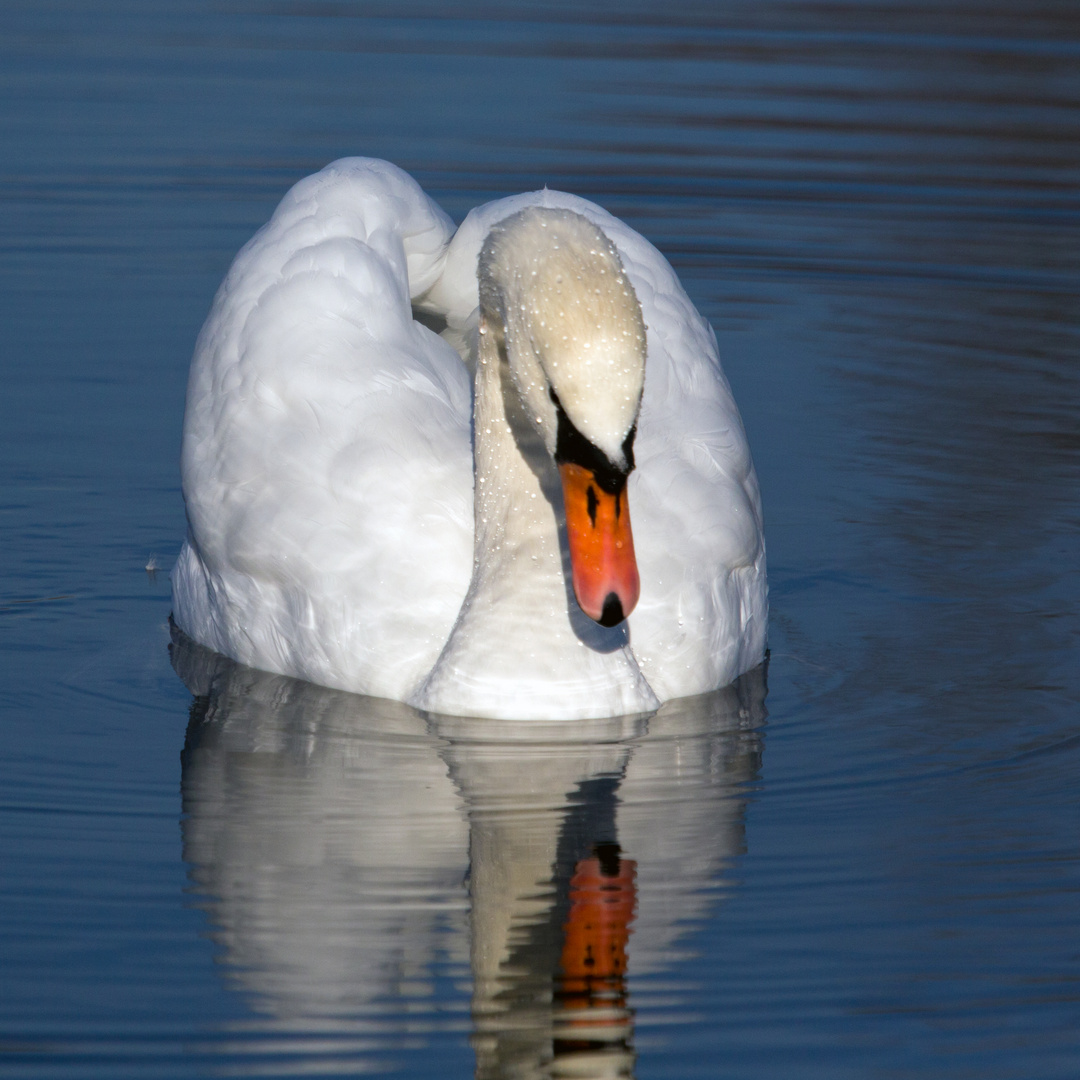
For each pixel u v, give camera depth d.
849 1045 8.34
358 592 12.33
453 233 13.95
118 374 18.50
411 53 28.27
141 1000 8.67
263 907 9.41
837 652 13.11
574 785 10.97
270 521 12.56
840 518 15.62
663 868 9.95
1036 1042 8.38
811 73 27.55
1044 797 10.79
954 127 25.48
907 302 20.41
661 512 12.39
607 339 9.58
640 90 26.44
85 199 22.44
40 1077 8.06
